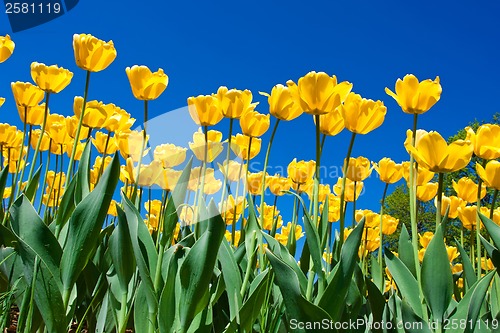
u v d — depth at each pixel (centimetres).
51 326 67
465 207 109
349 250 64
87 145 86
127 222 70
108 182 68
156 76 81
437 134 69
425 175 96
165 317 66
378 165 103
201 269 65
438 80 76
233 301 75
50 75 96
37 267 66
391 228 143
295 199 98
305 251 85
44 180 114
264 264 82
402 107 77
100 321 77
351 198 116
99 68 85
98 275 86
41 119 110
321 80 71
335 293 64
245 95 85
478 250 87
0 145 120
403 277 76
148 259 71
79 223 68
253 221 82
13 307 92
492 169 80
